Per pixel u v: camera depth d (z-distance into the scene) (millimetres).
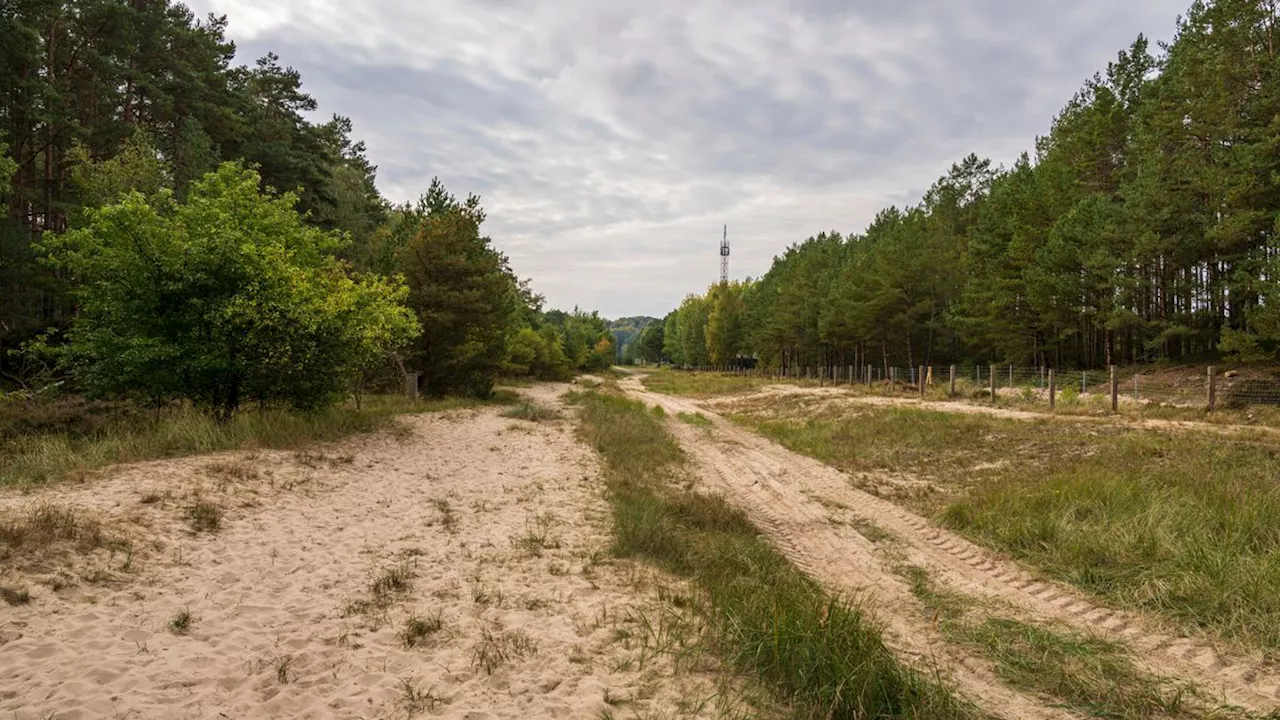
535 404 26609
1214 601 5895
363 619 5277
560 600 5941
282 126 33406
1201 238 23562
